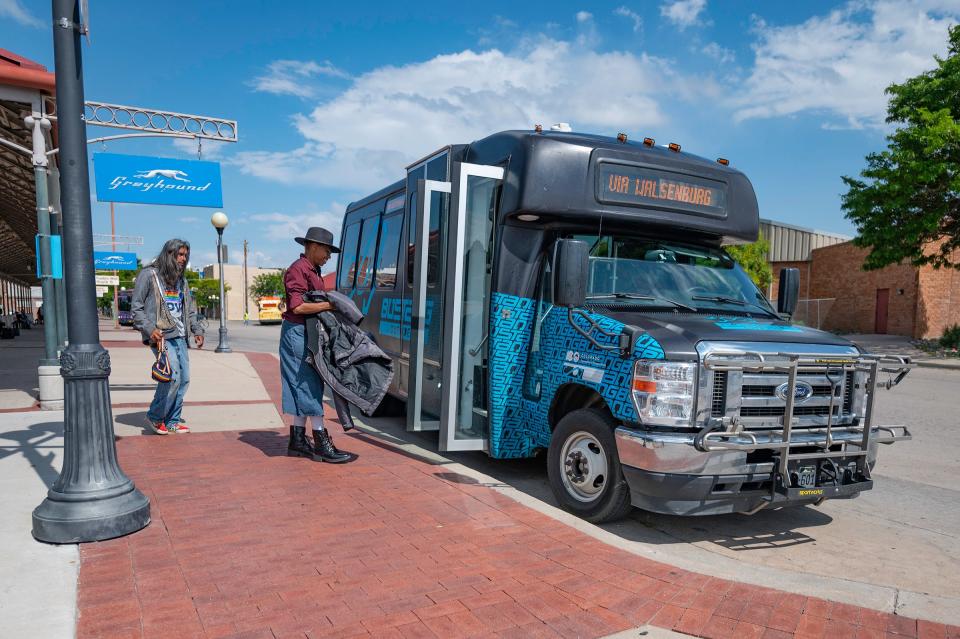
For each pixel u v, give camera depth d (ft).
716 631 10.39
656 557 13.26
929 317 93.61
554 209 17.61
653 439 13.73
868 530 16.74
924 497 19.76
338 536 13.71
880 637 10.32
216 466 18.89
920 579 13.70
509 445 18.60
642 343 14.49
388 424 28.14
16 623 9.87
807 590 11.96
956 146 65.98
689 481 13.74
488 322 18.90
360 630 9.98
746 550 15.08
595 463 15.92
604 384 15.25
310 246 19.33
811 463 14.58
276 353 64.90
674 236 19.75
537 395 17.90
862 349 15.90
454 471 19.22
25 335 104.06
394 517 14.97
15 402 29.14
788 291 20.13
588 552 13.26
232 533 13.70
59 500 13.12
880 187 70.64
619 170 18.29
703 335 14.39
